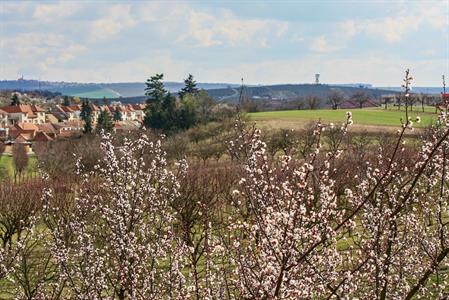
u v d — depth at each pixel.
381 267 8.15
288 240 6.21
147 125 84.50
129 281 10.28
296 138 41.53
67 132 120.00
